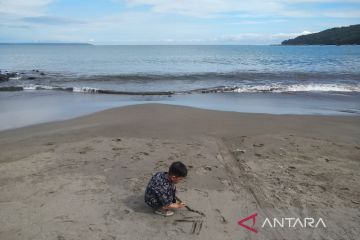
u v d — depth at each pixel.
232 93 16.97
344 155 6.94
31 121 10.13
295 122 9.97
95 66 35.03
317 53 72.00
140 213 4.50
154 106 12.06
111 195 4.99
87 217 4.36
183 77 23.36
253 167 6.17
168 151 6.98
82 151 6.95
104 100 14.61
